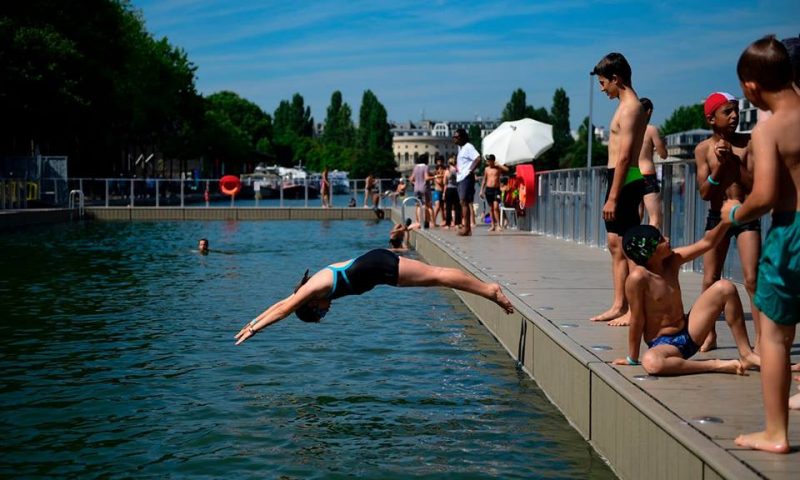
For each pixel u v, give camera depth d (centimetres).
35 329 1058
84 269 1764
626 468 533
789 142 401
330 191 4328
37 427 659
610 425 566
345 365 871
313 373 834
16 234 2905
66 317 1149
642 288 589
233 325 1091
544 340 761
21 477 555
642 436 503
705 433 448
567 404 680
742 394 529
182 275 1659
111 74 4819
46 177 4125
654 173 874
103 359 888
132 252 2188
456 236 1950
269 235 2875
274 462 584
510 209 2273
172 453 601
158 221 3866
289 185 5209
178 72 6962
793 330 417
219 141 9719
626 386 549
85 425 665
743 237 617
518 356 884
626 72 755
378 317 1168
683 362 577
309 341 990
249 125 14250
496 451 602
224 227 3366
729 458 408
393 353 930
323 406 718
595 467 567
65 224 3569
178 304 1272
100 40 4731
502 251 1551
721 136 660
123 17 5572
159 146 7525
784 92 407
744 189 657
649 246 584
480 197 2753
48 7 4406
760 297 416
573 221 1769
